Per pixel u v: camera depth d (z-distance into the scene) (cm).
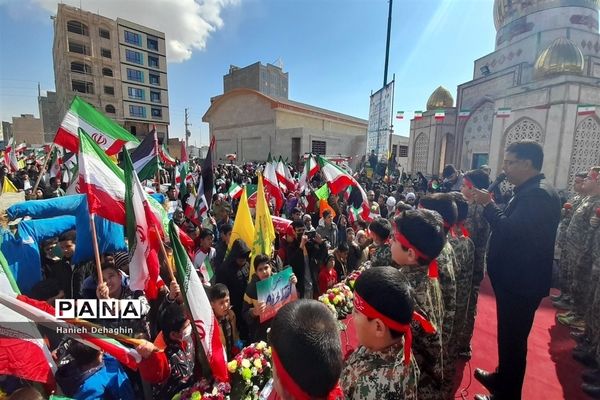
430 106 2092
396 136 3788
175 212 704
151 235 316
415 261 208
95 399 216
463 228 321
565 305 502
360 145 3725
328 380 115
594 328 362
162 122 6156
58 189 871
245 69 5419
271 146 3544
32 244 367
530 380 336
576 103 1117
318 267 546
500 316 284
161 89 6072
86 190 312
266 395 254
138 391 273
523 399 309
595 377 325
